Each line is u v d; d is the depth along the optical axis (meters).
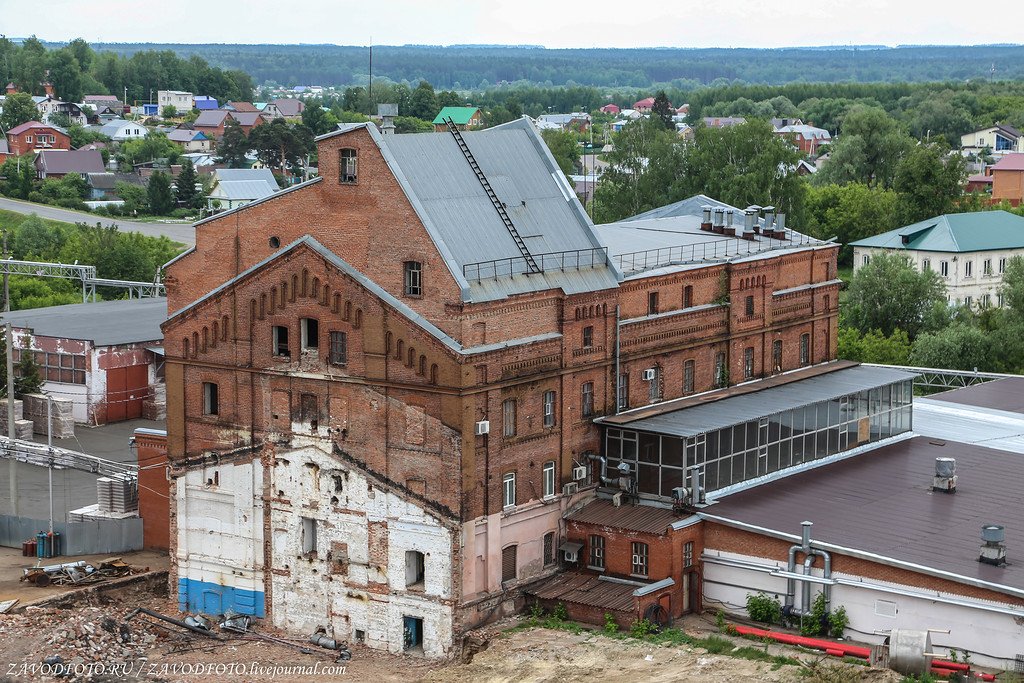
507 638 62.16
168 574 71.62
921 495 71.06
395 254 62.31
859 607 61.84
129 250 169.62
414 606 63.16
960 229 152.62
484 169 68.94
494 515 63.34
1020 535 64.62
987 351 120.12
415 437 62.34
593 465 69.62
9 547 77.31
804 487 71.88
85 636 62.88
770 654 59.72
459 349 60.59
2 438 87.56
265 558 67.19
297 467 65.81
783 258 83.50
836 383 81.75
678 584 65.25
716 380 78.62
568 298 66.44
